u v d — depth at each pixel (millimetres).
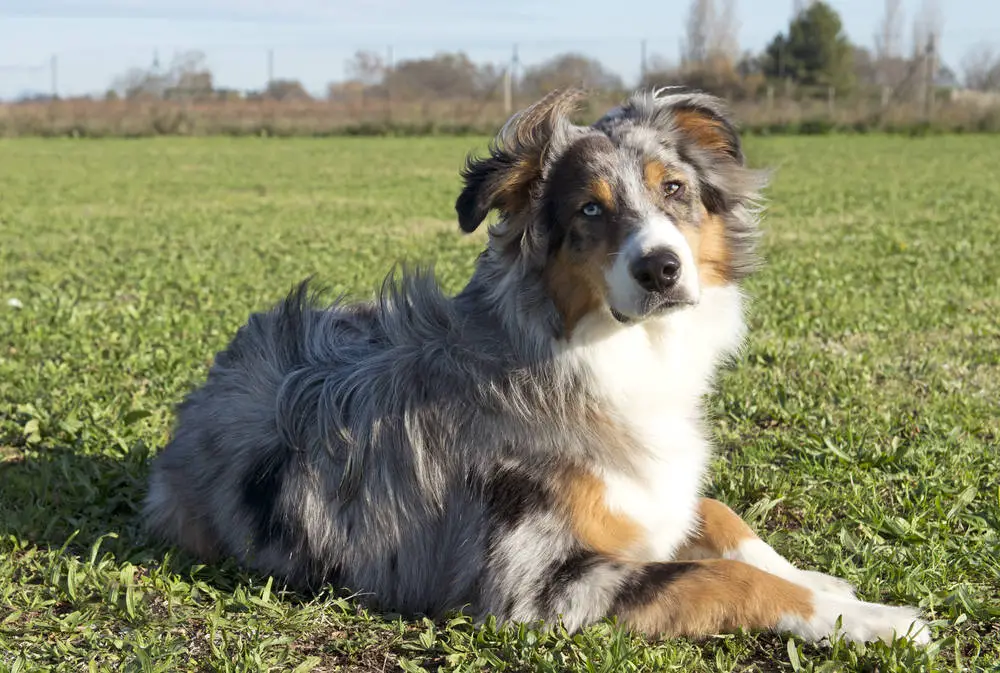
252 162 34531
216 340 8969
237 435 4789
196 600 4371
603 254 4180
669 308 4098
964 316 9797
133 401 7082
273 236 17172
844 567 4539
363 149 39906
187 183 27719
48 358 8367
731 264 4695
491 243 4484
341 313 5141
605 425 4246
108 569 4555
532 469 4133
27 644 3932
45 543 4910
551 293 4277
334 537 4438
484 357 4324
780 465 6023
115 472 5637
